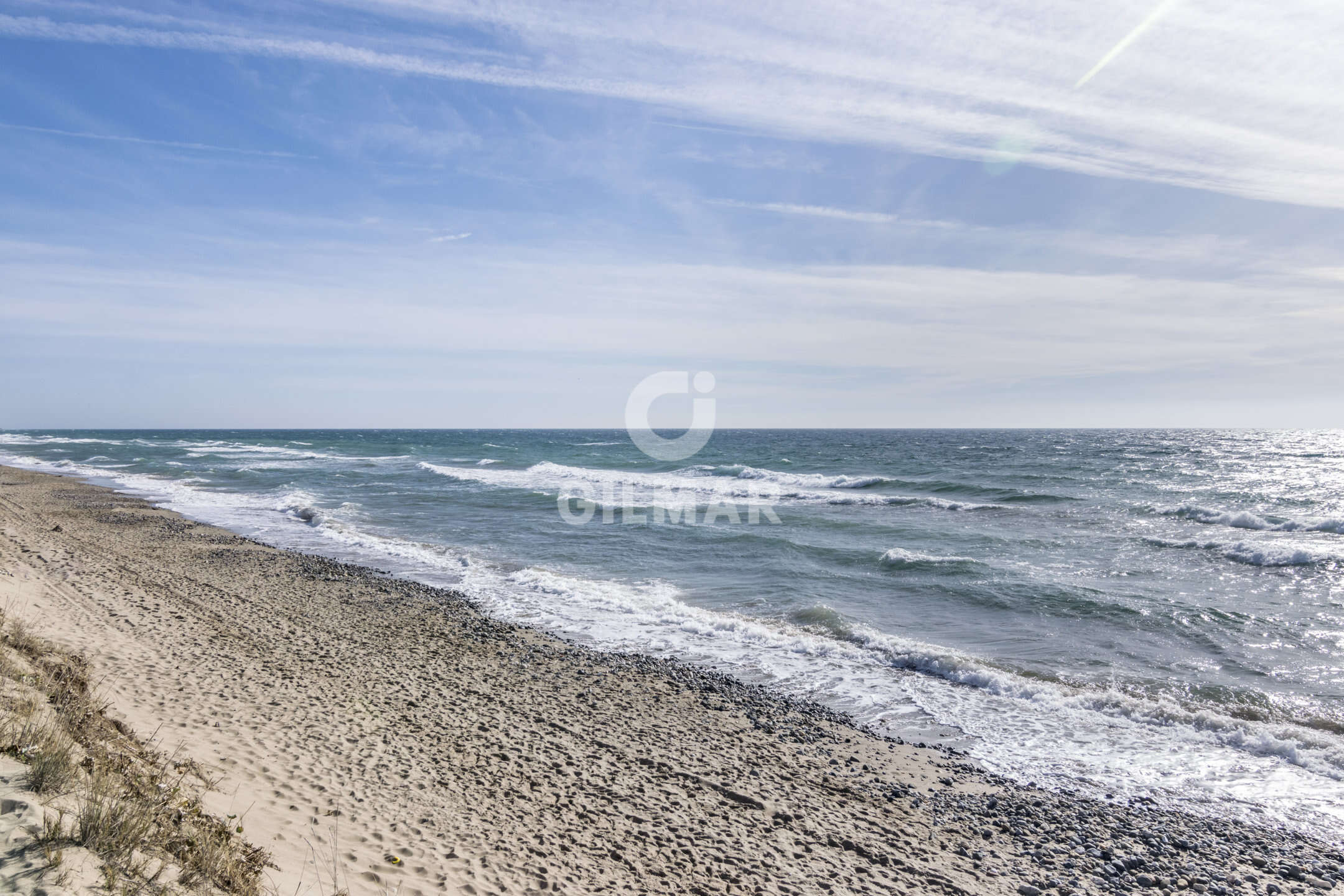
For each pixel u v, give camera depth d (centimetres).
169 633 1056
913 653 1150
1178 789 764
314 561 1725
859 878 577
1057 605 1402
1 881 287
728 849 599
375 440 10894
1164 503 2722
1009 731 898
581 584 1592
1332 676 1053
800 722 909
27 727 446
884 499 2870
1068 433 16712
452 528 2322
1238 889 598
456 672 1012
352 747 715
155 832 388
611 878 532
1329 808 727
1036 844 654
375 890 458
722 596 1516
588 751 778
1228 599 1425
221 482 3753
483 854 541
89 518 2231
